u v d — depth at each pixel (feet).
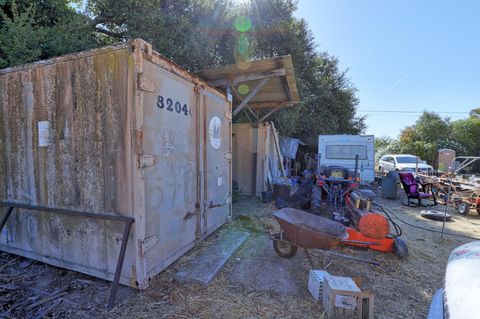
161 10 21.36
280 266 9.23
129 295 7.09
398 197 25.98
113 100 6.96
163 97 7.89
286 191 19.90
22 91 8.44
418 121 78.54
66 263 8.16
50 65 7.84
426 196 21.29
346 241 10.30
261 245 11.19
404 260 10.07
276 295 7.41
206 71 15.33
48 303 6.81
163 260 8.14
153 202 7.54
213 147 11.74
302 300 7.17
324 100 45.80
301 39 37.99
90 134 7.36
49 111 8.00
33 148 8.41
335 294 6.23
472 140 63.93
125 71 6.76
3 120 8.93
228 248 10.32
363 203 11.46
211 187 11.64
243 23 28.02
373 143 25.68
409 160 40.37
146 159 7.11
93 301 6.88
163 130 7.96
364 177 25.05
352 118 52.21
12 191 9.00
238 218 15.02
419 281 8.57
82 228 7.75
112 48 6.89
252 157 23.06
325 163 26.40
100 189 7.34
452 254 6.10
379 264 9.35
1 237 9.52
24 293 7.29
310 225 9.89
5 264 8.92
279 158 28.45
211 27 24.94
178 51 20.34
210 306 6.79
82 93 7.39
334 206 15.94
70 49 14.69
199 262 9.01
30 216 8.74
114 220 7.03
